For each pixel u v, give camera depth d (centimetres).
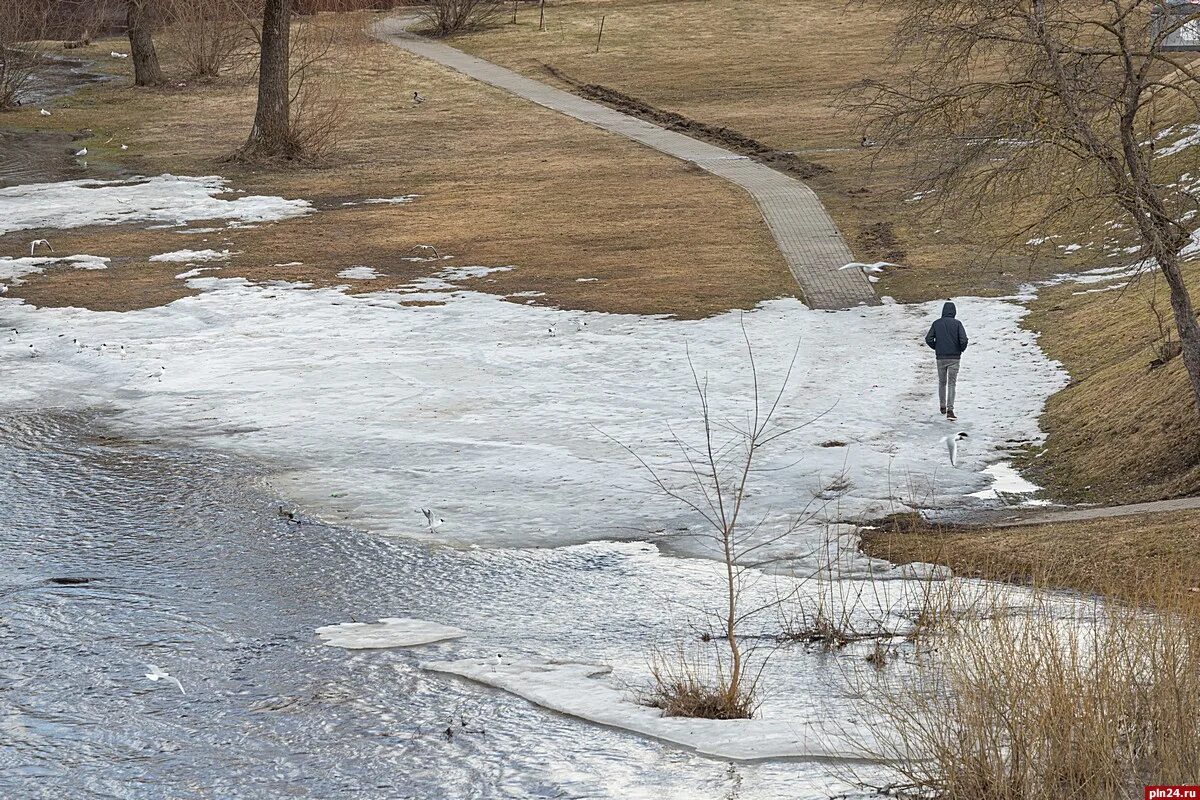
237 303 6831
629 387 5412
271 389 5403
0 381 5509
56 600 3188
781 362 5747
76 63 16012
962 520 3859
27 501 4066
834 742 2125
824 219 8700
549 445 4666
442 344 6103
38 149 11562
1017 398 5181
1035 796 1783
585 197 9562
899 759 1966
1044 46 3675
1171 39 4222
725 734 2197
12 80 13362
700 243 8119
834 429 4816
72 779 2164
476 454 4569
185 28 15125
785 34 17200
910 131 4088
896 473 4334
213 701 2519
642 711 2353
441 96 14312
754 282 7194
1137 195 3656
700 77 15025
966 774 1853
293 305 6806
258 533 3769
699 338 6147
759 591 3234
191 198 9700
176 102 13788
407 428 4881
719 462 4447
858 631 2831
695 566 3475
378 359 5850
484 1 19238
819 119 12444
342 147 11800
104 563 3503
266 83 11019
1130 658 2064
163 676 2414
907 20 4138
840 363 5738
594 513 3959
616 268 7556
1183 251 6456
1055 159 3791
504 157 11262
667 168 10612
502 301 6875
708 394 5291
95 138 12081
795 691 2452
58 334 6259
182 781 2147
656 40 17212
